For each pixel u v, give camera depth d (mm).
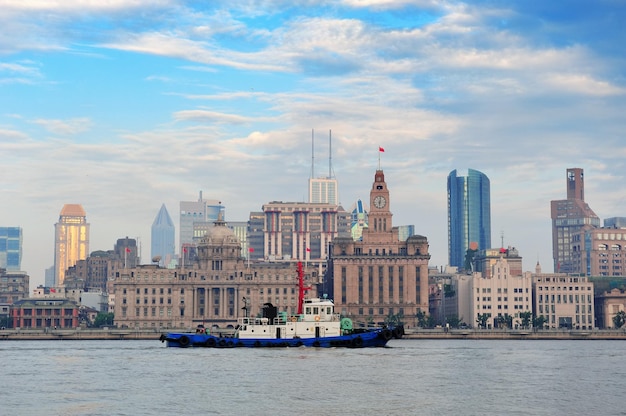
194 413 139000
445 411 142250
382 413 139625
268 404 147750
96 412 139875
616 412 143375
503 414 140250
